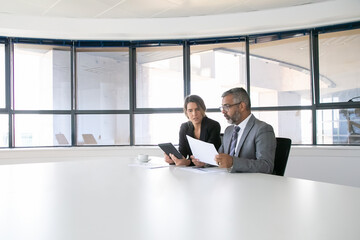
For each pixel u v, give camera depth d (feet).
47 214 2.75
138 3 10.62
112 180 4.50
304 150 11.50
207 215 2.67
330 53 11.91
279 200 3.17
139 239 2.11
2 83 12.60
